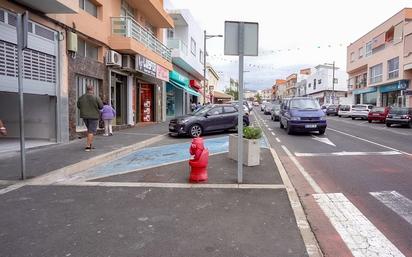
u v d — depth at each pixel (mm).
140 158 10672
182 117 17547
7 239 4480
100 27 16531
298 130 18047
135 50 18203
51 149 11352
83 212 5492
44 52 11992
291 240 4516
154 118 26922
